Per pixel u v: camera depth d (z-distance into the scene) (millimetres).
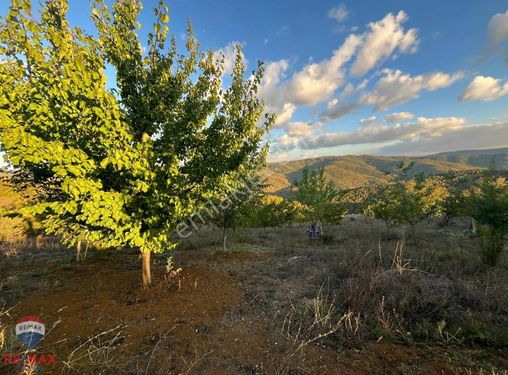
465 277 5871
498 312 4312
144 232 4363
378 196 13656
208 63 5520
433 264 6723
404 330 3803
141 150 4031
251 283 5984
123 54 4512
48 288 5551
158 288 5223
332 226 18812
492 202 6613
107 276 6242
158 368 2922
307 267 7098
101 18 4371
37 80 3232
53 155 3070
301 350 3246
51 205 3521
